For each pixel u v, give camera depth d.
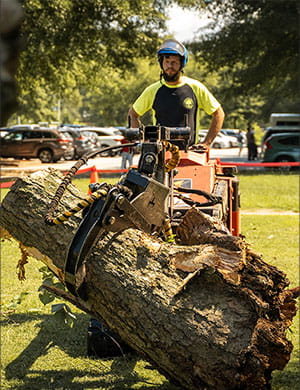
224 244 3.96
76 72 36.72
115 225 3.71
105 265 3.81
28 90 32.62
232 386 3.42
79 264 3.65
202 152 6.86
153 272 3.76
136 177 3.87
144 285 3.71
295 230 14.05
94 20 30.58
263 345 3.41
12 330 6.68
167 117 7.20
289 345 3.48
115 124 75.81
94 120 107.12
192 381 3.59
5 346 6.20
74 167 3.94
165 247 3.85
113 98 68.50
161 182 4.19
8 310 7.31
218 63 36.97
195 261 3.69
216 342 3.44
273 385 5.21
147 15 32.41
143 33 33.25
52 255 4.14
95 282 3.84
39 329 6.75
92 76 39.69
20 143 41.38
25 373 5.53
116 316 3.84
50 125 75.81
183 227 4.25
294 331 6.53
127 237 3.90
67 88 40.31
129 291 3.72
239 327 3.47
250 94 39.25
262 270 3.80
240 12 34.69
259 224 14.89
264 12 34.00
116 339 5.86
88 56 33.50
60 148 41.38
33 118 76.31
